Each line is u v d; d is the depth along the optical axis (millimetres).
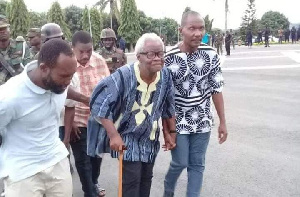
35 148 2613
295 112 8391
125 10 39344
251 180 4910
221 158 5707
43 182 2697
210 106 3902
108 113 3066
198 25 3541
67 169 2826
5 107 2402
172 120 3521
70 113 3754
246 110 8750
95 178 4449
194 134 3852
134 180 3215
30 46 5594
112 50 6020
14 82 2473
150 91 3131
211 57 3719
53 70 2346
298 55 21984
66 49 2352
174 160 3871
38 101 2484
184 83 3705
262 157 5695
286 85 11953
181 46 3689
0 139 2613
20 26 31922
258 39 42312
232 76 14523
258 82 12797
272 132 6941
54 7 35031
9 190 2639
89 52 4117
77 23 44688
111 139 3078
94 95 3105
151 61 2973
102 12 38781
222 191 4625
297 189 4621
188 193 3926
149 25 45969
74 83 3791
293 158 5625
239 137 6703
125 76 3037
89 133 3457
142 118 3145
